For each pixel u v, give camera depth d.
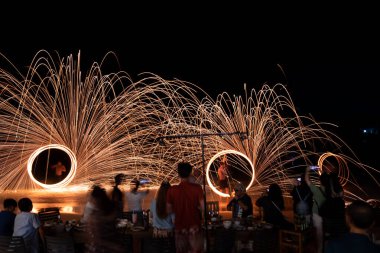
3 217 6.25
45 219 7.77
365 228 2.66
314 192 6.91
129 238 6.01
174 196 5.25
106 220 4.20
